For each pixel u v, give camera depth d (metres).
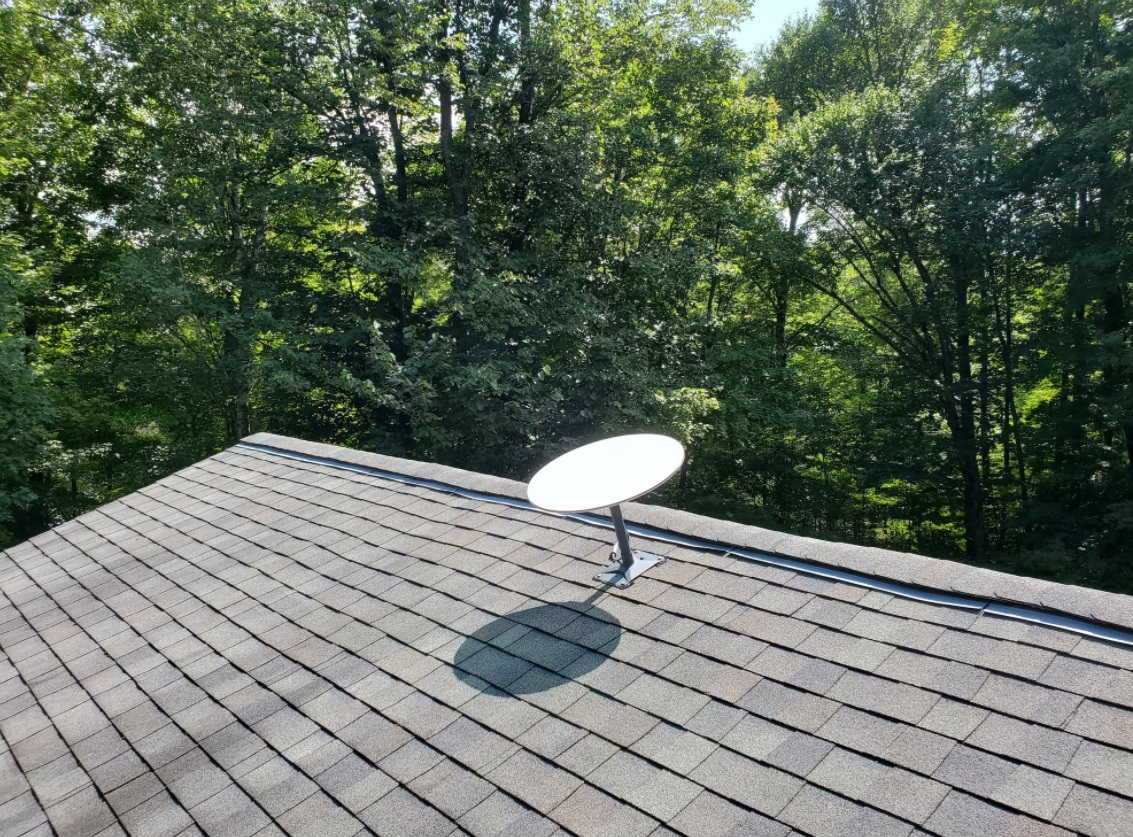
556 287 18.77
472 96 17.56
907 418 23.94
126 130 21.30
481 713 4.18
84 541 8.50
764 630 4.42
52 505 21.78
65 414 19.92
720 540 5.45
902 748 3.35
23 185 20.19
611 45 20.23
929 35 27.70
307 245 22.16
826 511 25.89
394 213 19.64
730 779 3.38
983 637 3.95
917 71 22.88
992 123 21.22
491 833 3.32
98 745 4.57
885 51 29.55
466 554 6.20
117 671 5.44
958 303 22.02
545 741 3.85
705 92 22.23
